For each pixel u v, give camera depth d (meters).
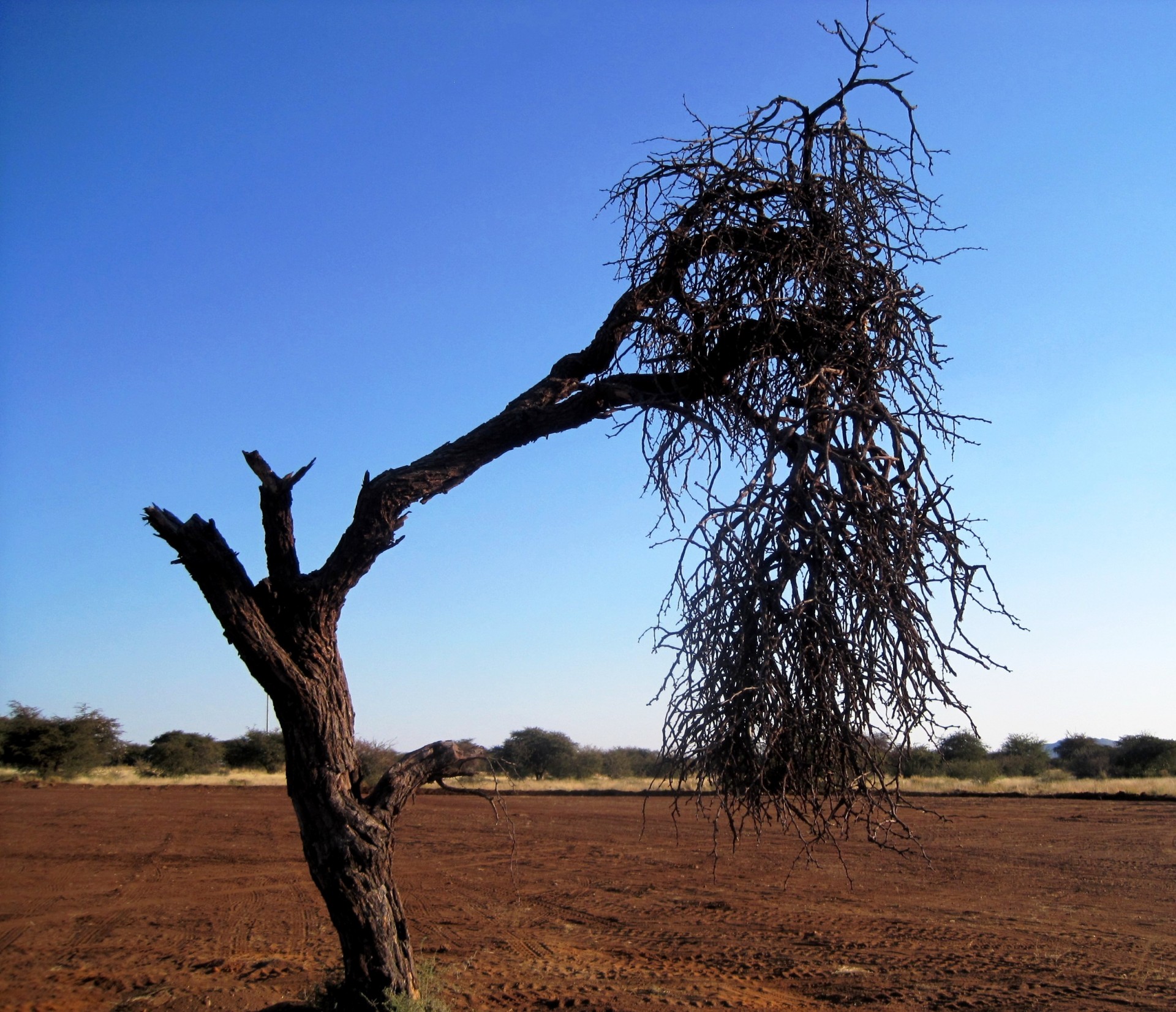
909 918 12.91
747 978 9.71
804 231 6.07
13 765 49.00
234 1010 8.34
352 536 6.61
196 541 6.41
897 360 5.82
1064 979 9.59
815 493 5.23
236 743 59.50
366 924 6.48
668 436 6.33
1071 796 33.72
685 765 5.19
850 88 6.36
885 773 5.28
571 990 8.99
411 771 6.80
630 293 6.60
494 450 6.76
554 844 21.45
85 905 14.24
